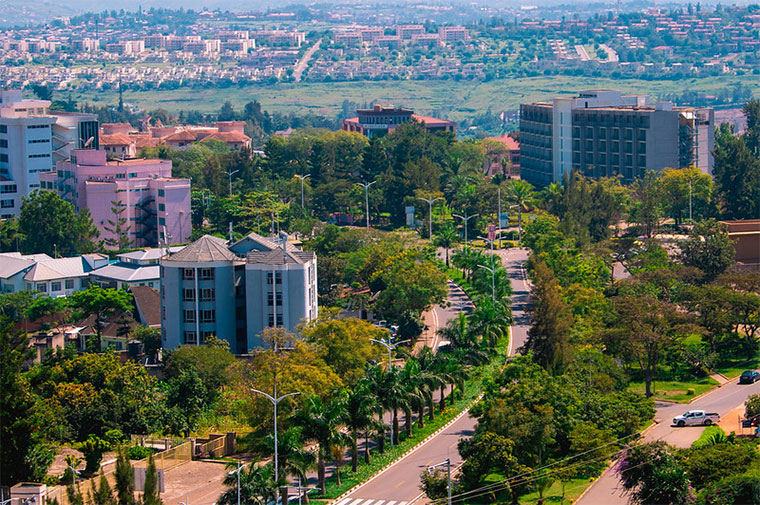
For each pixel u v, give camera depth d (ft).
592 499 637.30
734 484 605.31
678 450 649.61
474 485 652.48
